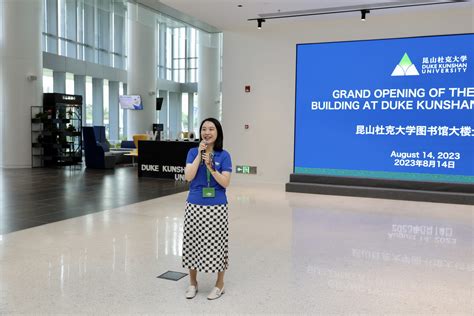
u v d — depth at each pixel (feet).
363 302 10.95
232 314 10.11
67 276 12.58
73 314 10.01
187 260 11.09
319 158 31.53
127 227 18.78
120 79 61.77
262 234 18.13
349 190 28.60
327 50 31.12
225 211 11.00
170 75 83.51
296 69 32.17
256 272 13.26
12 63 40.19
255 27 33.55
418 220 21.36
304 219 21.27
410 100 28.73
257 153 34.27
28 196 26.25
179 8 28.66
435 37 27.99
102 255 14.69
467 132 27.35
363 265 14.11
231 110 34.94
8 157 41.11
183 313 10.14
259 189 31.04
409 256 15.23
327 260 14.61
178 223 19.62
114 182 33.24
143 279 12.42
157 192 28.58
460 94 27.48
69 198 25.84
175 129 84.33
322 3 27.14
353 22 30.30
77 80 56.18
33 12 41.06
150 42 56.29
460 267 13.99
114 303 10.68
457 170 27.66
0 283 11.95
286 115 33.14
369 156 29.96
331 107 31.04
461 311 10.46
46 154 43.55
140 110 56.18
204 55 68.13
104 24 60.34
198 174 10.91
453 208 24.67
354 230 19.11
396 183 28.40
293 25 32.32
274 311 10.32
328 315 10.12
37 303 10.62
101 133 49.52
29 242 16.21
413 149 28.71
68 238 16.87
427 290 11.87
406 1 26.37
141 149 36.29
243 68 34.32
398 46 28.99
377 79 29.63
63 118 43.42
